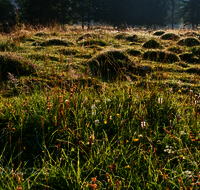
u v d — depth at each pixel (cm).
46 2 3488
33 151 222
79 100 292
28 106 274
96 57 601
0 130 242
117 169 186
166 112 290
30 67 473
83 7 4188
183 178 173
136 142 225
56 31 1241
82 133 238
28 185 157
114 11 4409
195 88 436
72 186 166
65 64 559
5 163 199
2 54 485
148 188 166
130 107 277
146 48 840
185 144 220
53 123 245
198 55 768
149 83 403
